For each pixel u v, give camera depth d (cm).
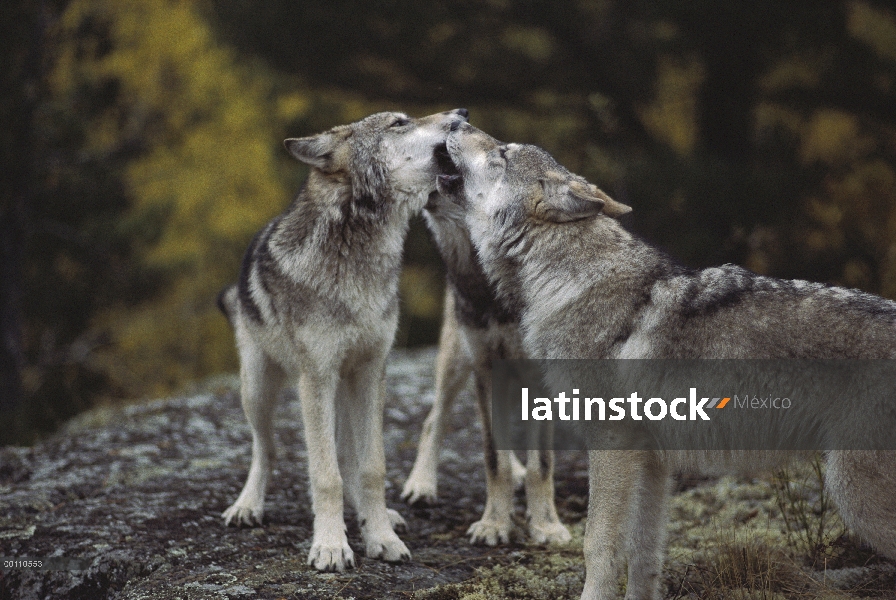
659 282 605
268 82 2272
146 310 2188
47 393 1898
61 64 1944
